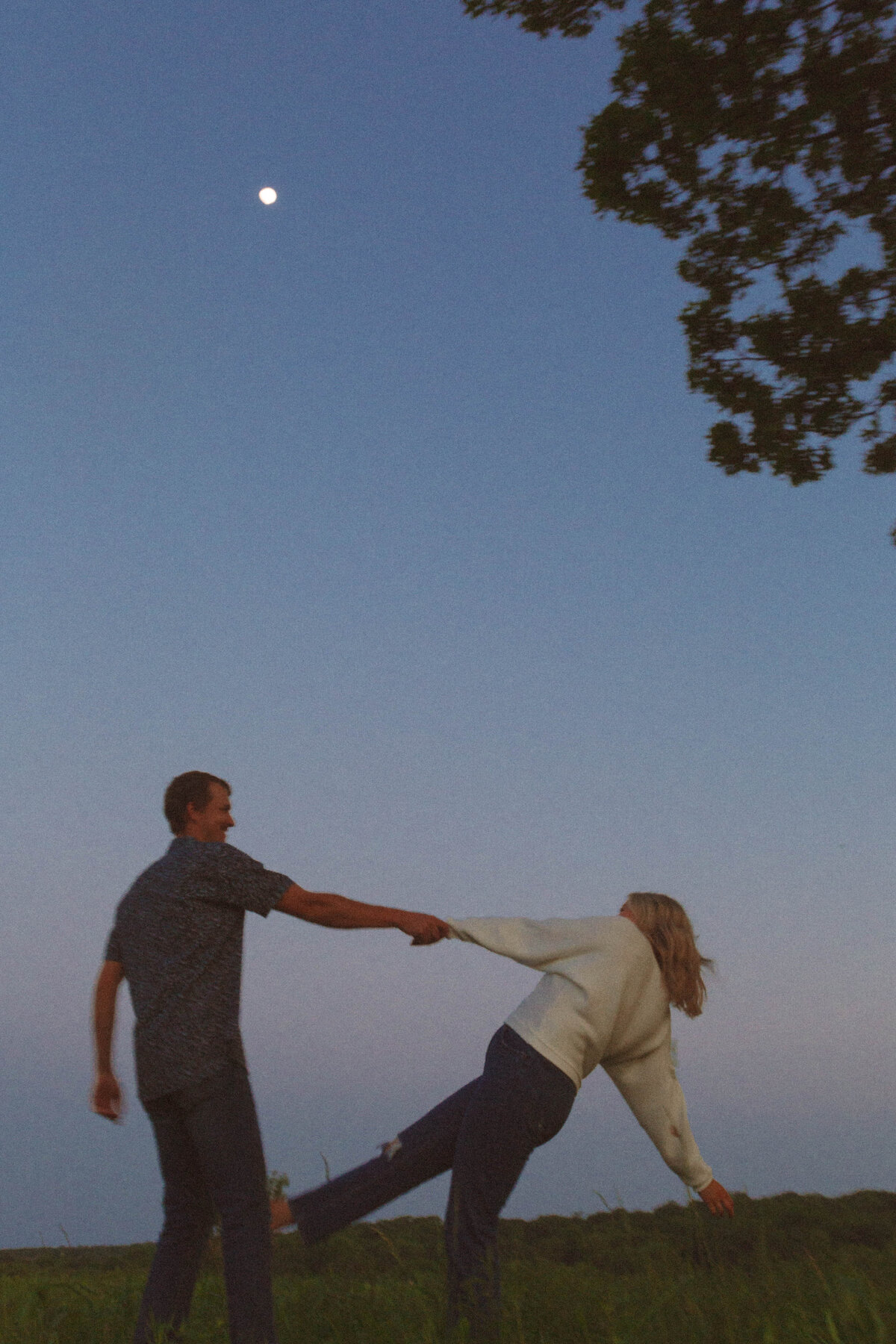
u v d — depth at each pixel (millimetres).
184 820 3291
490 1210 3117
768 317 8922
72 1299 3541
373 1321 3012
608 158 8766
